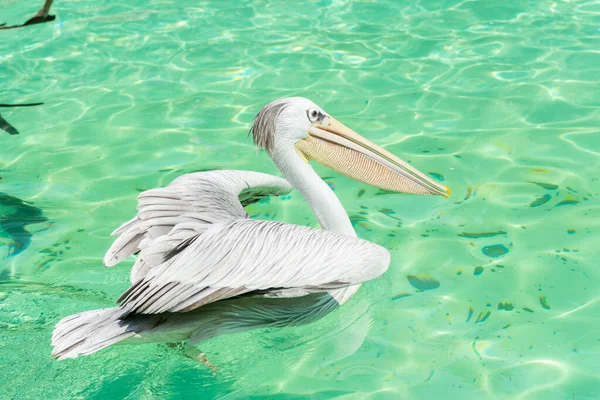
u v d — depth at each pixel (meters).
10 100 6.97
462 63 7.33
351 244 3.70
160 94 6.97
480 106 6.47
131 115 6.61
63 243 4.90
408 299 4.22
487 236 4.74
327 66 7.38
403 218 5.02
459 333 3.91
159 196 4.11
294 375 3.72
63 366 3.78
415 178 4.50
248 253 3.59
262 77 7.21
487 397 3.44
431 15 8.59
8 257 4.75
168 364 3.86
